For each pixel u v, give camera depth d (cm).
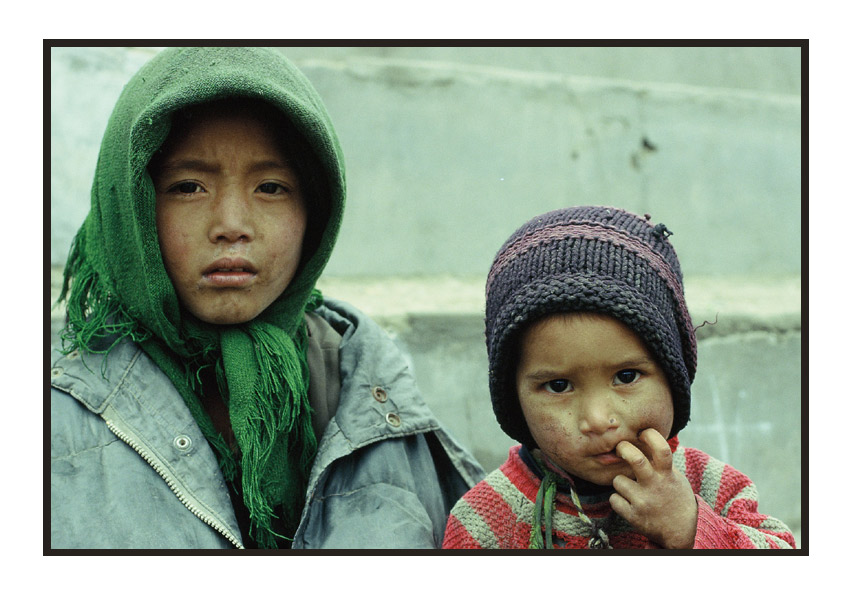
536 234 110
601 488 113
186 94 111
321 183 123
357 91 225
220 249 114
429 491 128
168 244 114
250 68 119
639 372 104
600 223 109
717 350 238
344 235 221
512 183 234
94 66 203
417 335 216
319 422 127
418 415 130
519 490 117
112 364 117
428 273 225
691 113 253
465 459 136
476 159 232
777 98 264
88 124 201
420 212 227
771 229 256
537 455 116
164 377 118
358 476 123
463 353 219
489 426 218
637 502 104
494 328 109
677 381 106
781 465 241
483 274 229
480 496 118
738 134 256
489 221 231
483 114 234
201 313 116
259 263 115
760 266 254
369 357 132
